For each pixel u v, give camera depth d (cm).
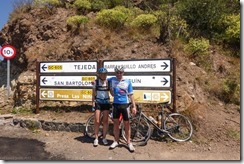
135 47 714
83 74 607
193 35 771
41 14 944
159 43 717
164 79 539
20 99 718
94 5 936
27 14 959
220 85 623
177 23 745
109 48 723
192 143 483
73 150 469
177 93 581
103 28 800
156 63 546
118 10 848
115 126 470
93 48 735
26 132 571
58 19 902
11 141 520
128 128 462
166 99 536
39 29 891
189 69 653
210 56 705
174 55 671
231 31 743
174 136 498
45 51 818
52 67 631
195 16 798
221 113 559
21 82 734
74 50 756
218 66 682
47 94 633
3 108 742
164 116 508
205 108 566
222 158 432
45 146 491
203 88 616
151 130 505
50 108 648
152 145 480
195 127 512
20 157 442
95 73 597
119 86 461
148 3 941
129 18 828
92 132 533
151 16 779
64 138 528
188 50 704
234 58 718
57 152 462
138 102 553
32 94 697
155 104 550
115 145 471
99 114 484
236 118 545
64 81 621
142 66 555
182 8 809
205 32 794
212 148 469
